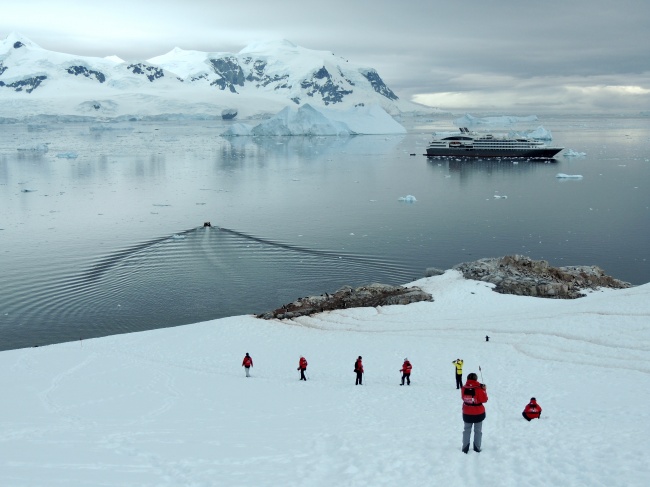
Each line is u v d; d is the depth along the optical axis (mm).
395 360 46062
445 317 59750
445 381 39531
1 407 29641
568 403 29031
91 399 31891
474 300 65125
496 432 22766
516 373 39812
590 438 20031
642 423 22594
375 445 20484
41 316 67938
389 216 130750
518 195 160875
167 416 27156
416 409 29281
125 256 93188
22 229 115000
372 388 36688
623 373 37875
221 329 56844
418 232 114062
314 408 29609
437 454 19141
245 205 144500
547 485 15773
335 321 60750
